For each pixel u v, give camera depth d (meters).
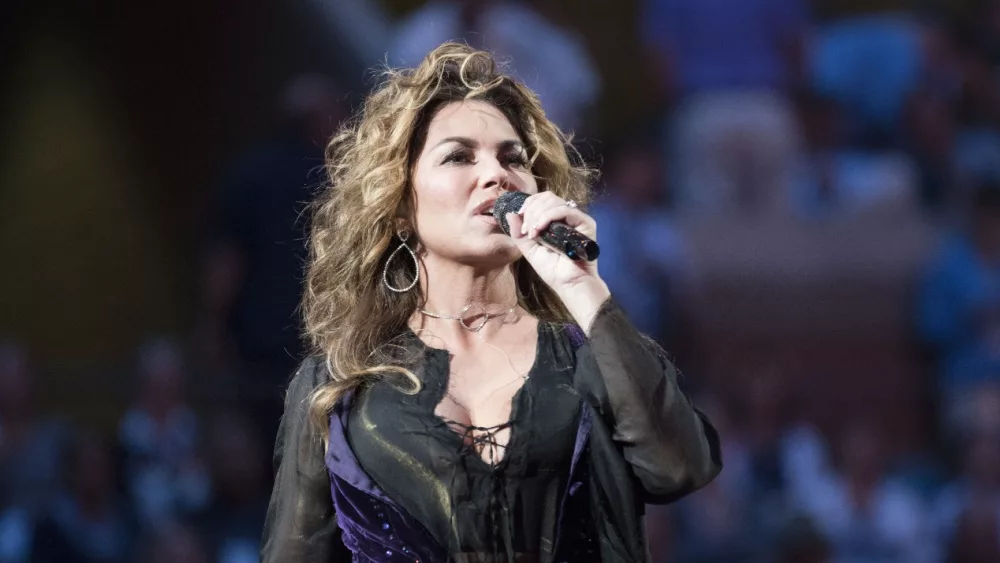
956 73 20.45
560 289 5.95
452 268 6.46
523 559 5.90
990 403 16.69
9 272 21.23
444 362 6.25
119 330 20.98
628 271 17.84
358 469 6.05
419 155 6.49
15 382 16.23
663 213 19.03
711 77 20.28
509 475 5.89
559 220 5.90
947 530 16.20
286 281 16.89
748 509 15.92
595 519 5.99
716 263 18.33
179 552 15.41
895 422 17.11
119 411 16.53
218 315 17.16
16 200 21.58
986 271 18.16
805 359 17.81
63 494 15.57
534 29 19.91
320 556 6.25
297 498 6.26
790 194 19.42
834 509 16.19
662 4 20.33
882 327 18.00
